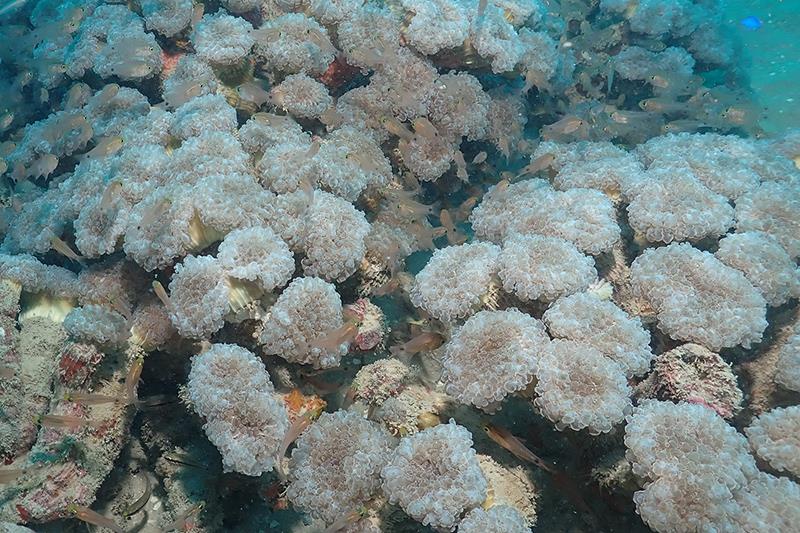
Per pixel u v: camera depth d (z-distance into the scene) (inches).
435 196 40.6
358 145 32.2
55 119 39.4
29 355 27.3
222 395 21.3
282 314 23.1
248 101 36.6
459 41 35.9
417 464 19.5
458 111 35.3
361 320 27.2
